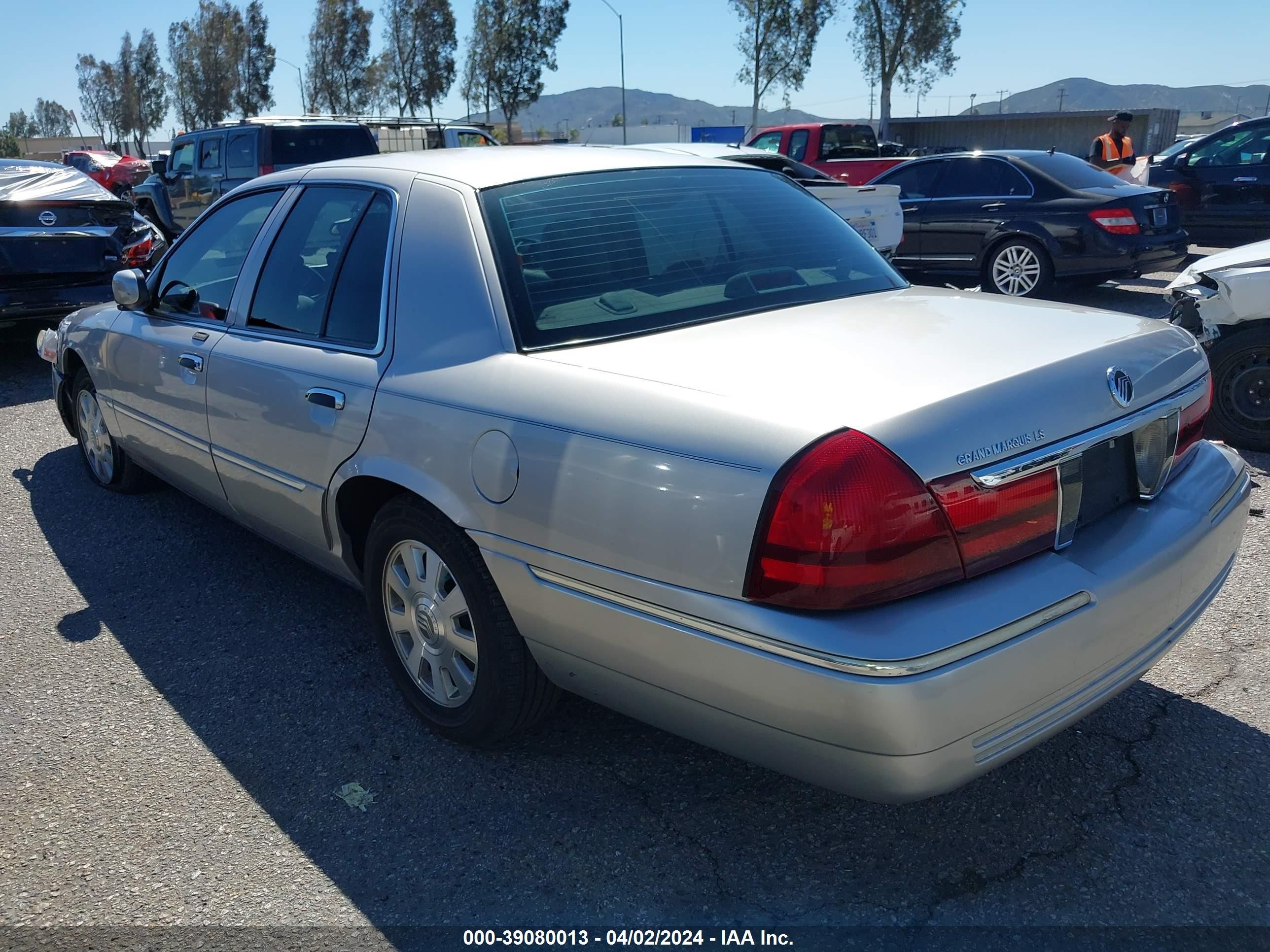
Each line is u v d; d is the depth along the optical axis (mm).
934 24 38531
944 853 2506
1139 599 2301
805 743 2074
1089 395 2287
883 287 3209
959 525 2033
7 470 5742
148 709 3266
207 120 74688
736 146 10461
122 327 4395
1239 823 2568
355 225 3199
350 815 2719
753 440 2064
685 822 2648
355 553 3230
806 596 1986
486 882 2457
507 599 2543
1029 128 40781
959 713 1983
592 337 2643
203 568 4344
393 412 2783
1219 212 11250
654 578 2193
